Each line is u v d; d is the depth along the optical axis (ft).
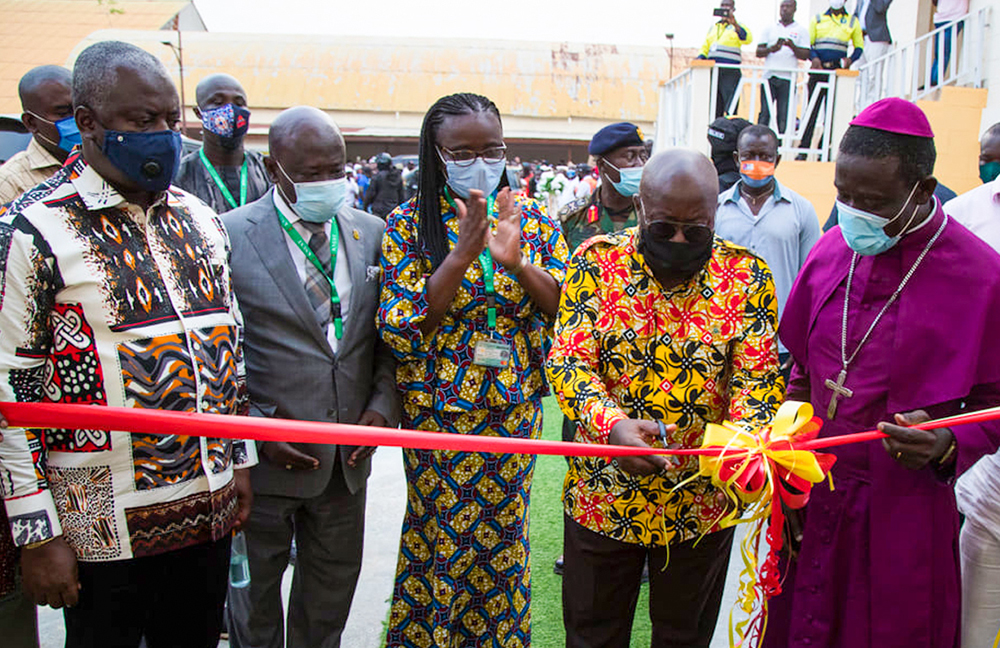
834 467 6.62
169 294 6.33
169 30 99.76
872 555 6.32
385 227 9.07
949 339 6.12
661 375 6.82
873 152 5.91
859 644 6.40
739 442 5.97
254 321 8.15
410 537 8.57
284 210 8.26
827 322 6.75
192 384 6.36
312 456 8.11
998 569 7.70
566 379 6.72
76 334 5.90
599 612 7.43
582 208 13.83
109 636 6.33
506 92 92.73
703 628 7.68
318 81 91.86
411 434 5.44
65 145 9.23
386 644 9.13
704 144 27.25
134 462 6.07
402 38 101.40
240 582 8.64
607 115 91.66
